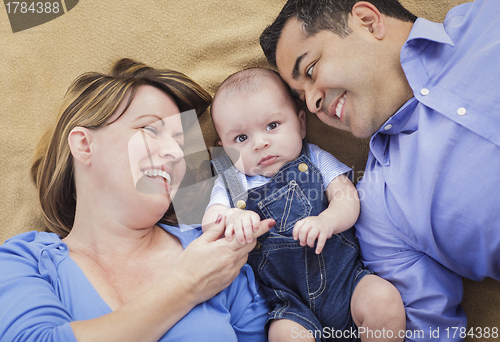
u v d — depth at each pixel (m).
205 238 1.11
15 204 1.54
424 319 1.14
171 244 1.20
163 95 1.26
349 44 1.17
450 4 1.43
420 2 1.45
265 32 1.40
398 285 1.20
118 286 1.05
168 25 1.60
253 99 1.29
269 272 1.24
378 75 1.18
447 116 1.05
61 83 1.59
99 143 1.13
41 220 1.51
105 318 0.87
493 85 1.01
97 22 1.61
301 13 1.22
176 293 0.97
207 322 0.99
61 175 1.20
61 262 1.02
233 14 1.59
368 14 1.19
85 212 1.14
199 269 1.02
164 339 0.93
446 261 1.17
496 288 1.26
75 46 1.60
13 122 1.59
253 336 1.16
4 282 0.93
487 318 1.25
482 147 1.00
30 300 0.89
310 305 1.19
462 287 1.23
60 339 0.81
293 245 1.21
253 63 1.57
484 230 1.02
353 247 1.27
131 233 1.15
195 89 1.35
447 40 1.11
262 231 1.08
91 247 1.12
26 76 1.60
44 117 1.58
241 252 1.08
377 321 1.09
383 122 1.25
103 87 1.20
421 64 1.15
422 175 1.08
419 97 1.12
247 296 1.20
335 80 1.18
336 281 1.20
